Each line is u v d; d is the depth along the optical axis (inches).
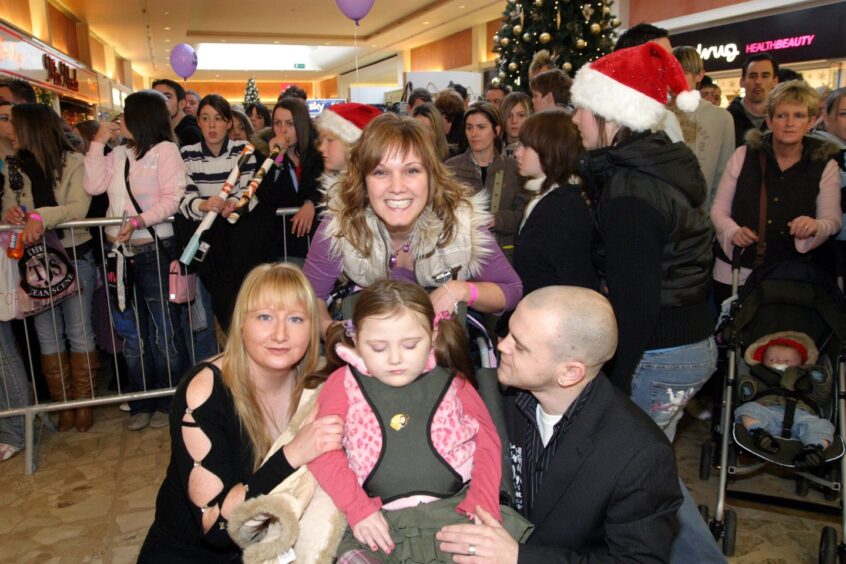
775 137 116.9
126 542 103.6
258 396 68.1
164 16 573.0
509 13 252.2
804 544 101.9
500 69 259.0
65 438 140.9
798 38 309.3
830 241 117.8
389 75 868.0
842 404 97.2
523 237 87.4
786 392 102.0
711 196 136.9
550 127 86.7
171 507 67.9
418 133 64.0
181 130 193.5
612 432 55.2
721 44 348.2
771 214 118.4
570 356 54.1
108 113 538.3
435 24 629.6
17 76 330.3
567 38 237.9
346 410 58.0
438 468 56.2
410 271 71.6
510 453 63.5
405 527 54.2
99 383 171.6
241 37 701.3
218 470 62.0
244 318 62.8
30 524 109.0
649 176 69.6
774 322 106.4
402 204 64.6
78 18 552.7
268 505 54.2
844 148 123.3
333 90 1098.7
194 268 135.8
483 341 73.7
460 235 69.1
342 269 73.6
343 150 99.0
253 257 135.7
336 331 61.7
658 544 53.6
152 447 136.6
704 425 145.6
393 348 55.9
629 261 67.6
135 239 133.0
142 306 140.4
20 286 124.7
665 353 74.8
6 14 356.2
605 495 54.3
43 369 140.5
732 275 117.6
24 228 121.5
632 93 71.7
